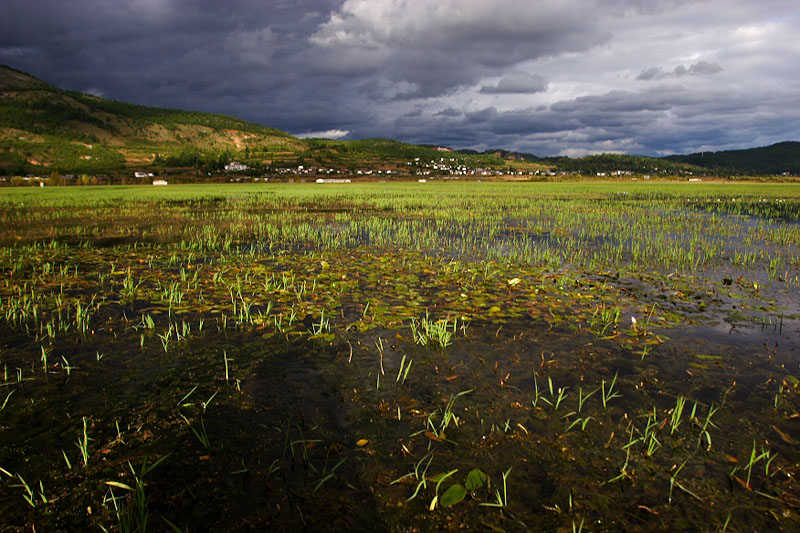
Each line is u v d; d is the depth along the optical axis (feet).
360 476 9.18
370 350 15.46
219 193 138.72
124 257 33.53
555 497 8.62
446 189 172.45
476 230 49.73
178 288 23.94
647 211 73.46
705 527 7.88
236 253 35.32
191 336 16.80
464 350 15.42
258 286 24.26
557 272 28.27
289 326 17.81
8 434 10.65
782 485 8.91
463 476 9.17
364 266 29.96
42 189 174.70
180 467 9.52
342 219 62.23
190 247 37.63
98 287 24.25
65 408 11.79
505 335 16.80
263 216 66.90
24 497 8.66
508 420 11.14
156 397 12.35
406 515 8.18
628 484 8.96
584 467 9.45
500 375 13.55
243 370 13.94
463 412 11.51
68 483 9.05
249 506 8.40
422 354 15.08
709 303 21.13
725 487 8.89
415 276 26.84
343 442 10.31
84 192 145.79
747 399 12.11
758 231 47.91
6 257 33.37
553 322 18.13
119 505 8.45
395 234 46.11
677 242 39.47
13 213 72.64
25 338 16.62
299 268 29.37
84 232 49.19
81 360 14.67
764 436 10.50
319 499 8.56
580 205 86.84
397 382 13.12
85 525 8.00
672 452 9.93
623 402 11.98
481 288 23.94
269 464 9.59
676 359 14.66
